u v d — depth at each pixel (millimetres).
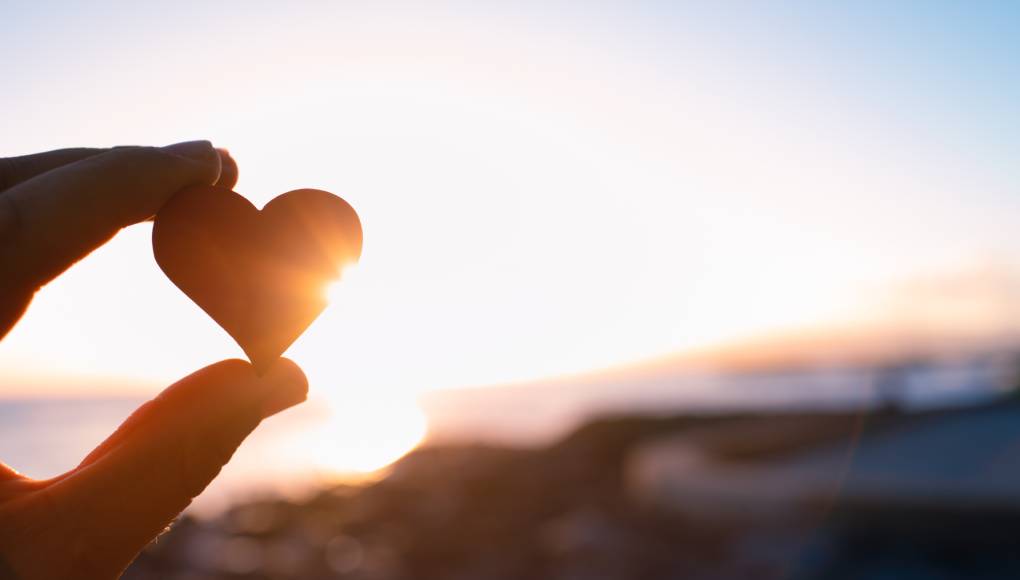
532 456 30328
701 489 14195
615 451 31000
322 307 1265
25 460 32625
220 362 1197
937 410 28828
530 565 11258
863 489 11523
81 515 1062
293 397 1200
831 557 10242
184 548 11133
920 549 10312
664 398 79812
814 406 43312
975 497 10328
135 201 1109
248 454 41000
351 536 13992
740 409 45719
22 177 1190
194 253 1200
